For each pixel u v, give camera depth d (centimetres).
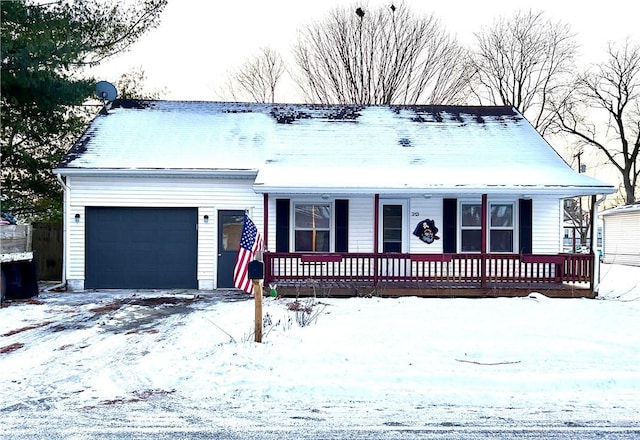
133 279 1270
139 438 402
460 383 539
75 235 1251
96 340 723
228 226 1288
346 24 2948
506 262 1255
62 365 602
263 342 679
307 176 1190
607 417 451
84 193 1250
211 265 1277
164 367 589
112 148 1306
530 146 1403
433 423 436
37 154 1524
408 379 545
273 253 1155
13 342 714
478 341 697
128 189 1259
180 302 1056
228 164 1273
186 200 1273
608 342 697
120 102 1550
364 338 707
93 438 401
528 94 3169
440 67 2995
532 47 3119
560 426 431
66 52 1350
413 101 3005
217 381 539
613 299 1130
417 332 748
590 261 1159
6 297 1080
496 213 1302
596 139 3247
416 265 1171
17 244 1088
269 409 466
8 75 1285
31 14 1376
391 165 1287
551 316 888
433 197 1292
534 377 544
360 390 512
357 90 3000
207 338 723
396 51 2962
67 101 1390
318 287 1123
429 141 1416
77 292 1205
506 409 470
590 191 1155
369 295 1129
